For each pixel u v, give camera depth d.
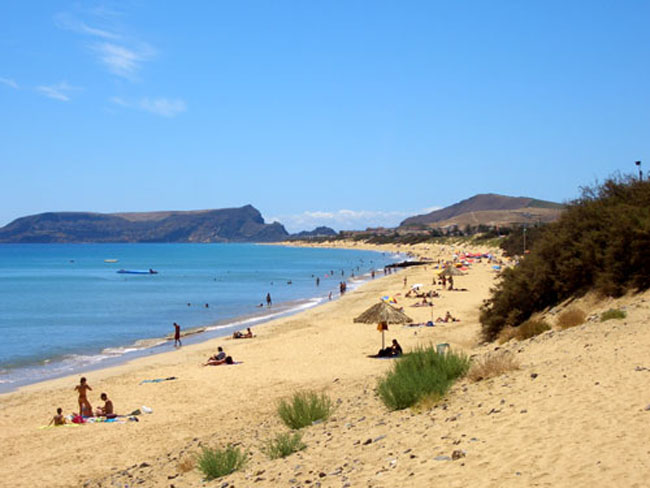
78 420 16.81
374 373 19.84
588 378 8.91
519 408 7.89
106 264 158.25
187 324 42.47
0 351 31.69
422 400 9.98
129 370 25.48
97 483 10.97
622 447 5.65
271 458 9.04
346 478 6.63
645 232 16.97
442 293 53.78
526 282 21.66
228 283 84.06
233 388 20.22
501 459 5.98
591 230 20.11
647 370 8.71
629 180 22.02
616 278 18.03
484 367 11.27
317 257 187.12
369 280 83.19
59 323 43.50
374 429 9.11
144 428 15.73
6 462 13.40
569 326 16.48
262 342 31.14
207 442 12.73
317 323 38.22
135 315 48.22
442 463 6.27
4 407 19.36
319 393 17.11
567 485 4.98
